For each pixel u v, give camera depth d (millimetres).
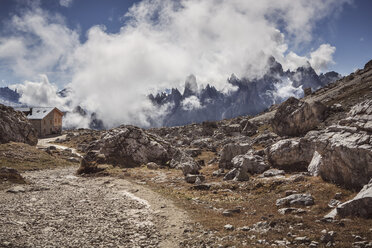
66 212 19297
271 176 31484
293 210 17469
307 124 54344
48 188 28031
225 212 18844
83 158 42812
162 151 55188
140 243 13680
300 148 34125
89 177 38625
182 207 21406
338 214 15117
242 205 21516
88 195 25875
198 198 24812
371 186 15789
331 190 20656
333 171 22391
